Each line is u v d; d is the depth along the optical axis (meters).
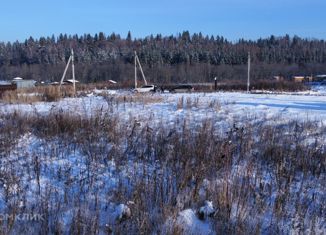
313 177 7.09
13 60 117.88
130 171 7.16
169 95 26.22
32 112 14.62
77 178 6.91
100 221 5.35
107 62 105.19
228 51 109.81
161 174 6.50
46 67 102.12
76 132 10.38
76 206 5.64
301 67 100.12
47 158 8.25
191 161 7.28
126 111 15.52
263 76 90.12
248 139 8.78
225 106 17.12
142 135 9.47
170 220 5.22
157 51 103.88
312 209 5.75
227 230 5.11
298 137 9.51
